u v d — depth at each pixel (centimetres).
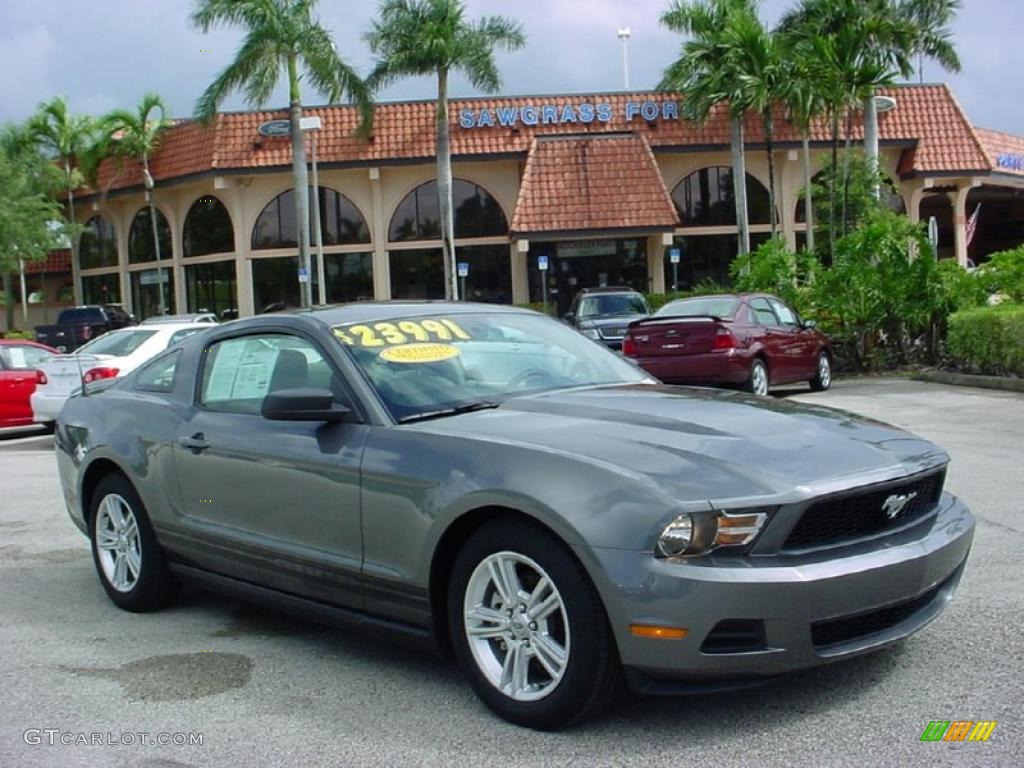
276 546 500
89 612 615
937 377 1834
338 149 3444
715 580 364
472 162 3453
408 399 480
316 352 511
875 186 2623
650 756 380
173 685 484
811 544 389
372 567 455
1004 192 4078
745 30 2842
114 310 3347
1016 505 774
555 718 397
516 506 398
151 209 3734
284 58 3077
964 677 442
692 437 423
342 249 3569
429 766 384
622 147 3362
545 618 402
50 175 3712
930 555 408
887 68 2723
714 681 375
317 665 504
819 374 1764
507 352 539
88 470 634
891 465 416
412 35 3103
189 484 555
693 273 3600
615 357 586
